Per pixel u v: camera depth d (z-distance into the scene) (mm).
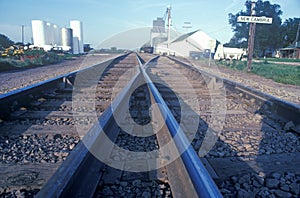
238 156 2369
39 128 2879
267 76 10656
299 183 1920
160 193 1704
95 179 1643
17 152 2260
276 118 3570
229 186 1861
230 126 3266
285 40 58812
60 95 4711
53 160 2111
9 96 3359
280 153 2473
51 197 1127
